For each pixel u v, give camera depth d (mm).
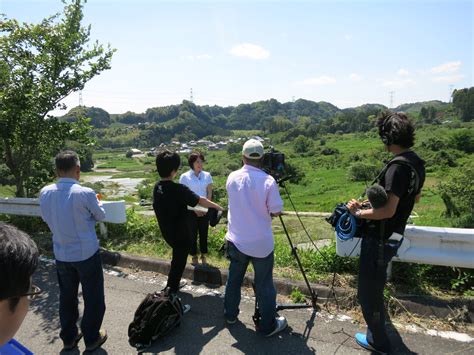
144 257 4809
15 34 6266
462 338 2969
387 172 2494
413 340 2957
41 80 6410
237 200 3078
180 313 3229
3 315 917
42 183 7387
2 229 958
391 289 3602
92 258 2967
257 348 2963
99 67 6809
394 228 2586
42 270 4734
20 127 6535
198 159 4602
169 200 3580
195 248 4527
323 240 7664
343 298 3584
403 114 2551
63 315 3020
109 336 3203
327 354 2846
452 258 3438
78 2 6598
